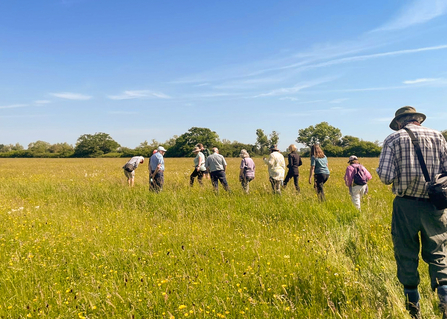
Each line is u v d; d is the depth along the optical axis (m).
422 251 3.15
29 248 4.91
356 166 7.46
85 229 5.96
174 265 4.15
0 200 9.32
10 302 3.23
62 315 2.93
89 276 3.79
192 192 9.85
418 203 3.02
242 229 6.09
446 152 3.09
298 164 10.35
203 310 2.90
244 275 3.62
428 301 3.16
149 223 6.66
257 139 115.44
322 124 144.00
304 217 6.59
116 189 11.10
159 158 10.66
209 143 111.56
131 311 2.95
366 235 5.14
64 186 12.09
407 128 3.20
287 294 3.16
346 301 3.02
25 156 120.12
